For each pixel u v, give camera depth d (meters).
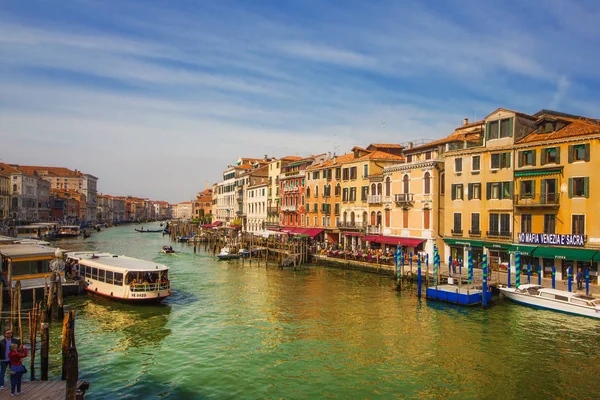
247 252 51.66
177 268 42.59
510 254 30.88
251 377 16.06
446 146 36.81
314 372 16.48
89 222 133.50
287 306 26.06
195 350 18.77
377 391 14.95
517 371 16.47
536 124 31.45
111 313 24.44
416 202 39.06
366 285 32.34
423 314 23.92
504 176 31.78
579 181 27.64
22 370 12.33
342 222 49.09
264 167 76.81
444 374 16.25
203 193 149.12
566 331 20.73
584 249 26.89
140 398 14.46
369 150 49.72
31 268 28.23
